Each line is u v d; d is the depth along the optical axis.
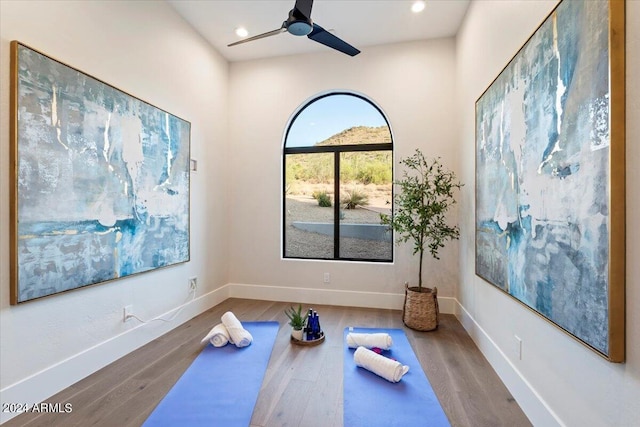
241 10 3.00
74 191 1.99
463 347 2.55
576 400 1.31
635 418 1.02
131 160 2.44
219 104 3.78
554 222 1.43
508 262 1.93
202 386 1.97
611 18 1.07
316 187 3.99
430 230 3.09
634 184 1.03
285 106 3.86
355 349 2.50
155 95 2.72
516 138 1.82
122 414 1.70
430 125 3.46
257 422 1.64
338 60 3.71
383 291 3.60
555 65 1.42
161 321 2.80
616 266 1.07
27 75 1.72
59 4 1.92
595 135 1.16
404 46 3.53
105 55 2.23
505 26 2.03
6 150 1.65
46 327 1.85
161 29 2.80
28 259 1.73
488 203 2.28
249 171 3.96
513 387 1.87
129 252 2.43
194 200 3.30
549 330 1.50
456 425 1.62
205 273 3.50
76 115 2.00
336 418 1.67
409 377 2.08
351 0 2.84
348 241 3.90
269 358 2.35
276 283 3.89
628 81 1.05
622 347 1.06
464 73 3.02
